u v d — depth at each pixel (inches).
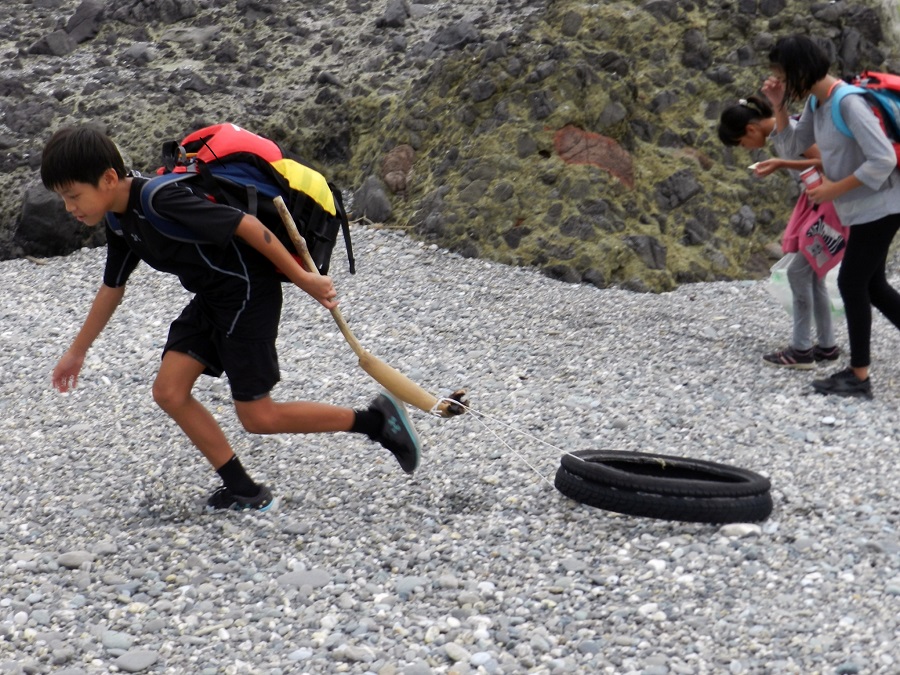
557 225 323.9
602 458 180.4
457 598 143.9
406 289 302.7
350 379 241.9
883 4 379.6
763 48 365.4
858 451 196.9
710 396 230.2
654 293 314.8
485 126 343.3
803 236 238.5
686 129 354.3
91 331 168.7
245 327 159.5
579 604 142.2
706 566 151.5
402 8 401.4
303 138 370.3
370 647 131.8
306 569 153.6
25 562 156.6
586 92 340.5
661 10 365.7
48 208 341.1
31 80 399.5
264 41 409.4
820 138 218.2
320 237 160.7
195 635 136.0
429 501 177.0
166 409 166.1
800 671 125.0
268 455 197.3
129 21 427.5
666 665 127.3
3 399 234.2
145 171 355.6
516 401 226.4
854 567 150.4
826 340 253.9
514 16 380.5
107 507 177.9
